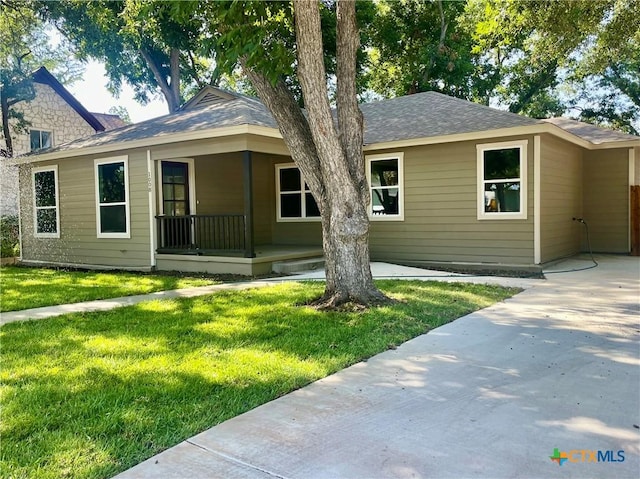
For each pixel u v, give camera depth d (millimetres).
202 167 11672
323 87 5676
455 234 10109
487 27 11211
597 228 12602
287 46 6523
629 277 8367
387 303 5969
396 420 2895
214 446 2611
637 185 12422
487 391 3330
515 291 7082
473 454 2486
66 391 3361
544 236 9539
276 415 2982
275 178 13047
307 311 5742
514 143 9328
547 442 2602
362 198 6070
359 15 19344
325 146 5797
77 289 8094
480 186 9750
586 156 12672
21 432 2768
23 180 13352
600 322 5195
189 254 10141
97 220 11492
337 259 6094
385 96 25594
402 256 10852
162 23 17594
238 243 12492
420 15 21938
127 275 10031
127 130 11672
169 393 3301
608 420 2857
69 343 4621
